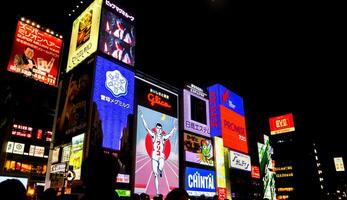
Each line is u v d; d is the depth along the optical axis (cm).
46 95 4634
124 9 3506
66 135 2900
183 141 3681
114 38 3253
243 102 5319
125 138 2927
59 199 682
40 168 4284
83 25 3391
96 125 2711
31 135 4344
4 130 4059
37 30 4203
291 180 11200
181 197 472
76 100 2967
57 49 4359
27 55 4044
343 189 10956
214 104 4591
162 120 3516
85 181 285
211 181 3869
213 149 4162
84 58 3139
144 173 3050
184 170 3531
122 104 3031
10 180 356
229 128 4644
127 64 3278
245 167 4741
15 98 4194
